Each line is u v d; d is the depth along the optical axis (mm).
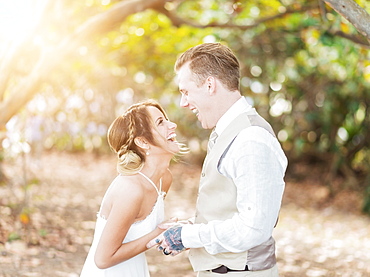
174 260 5719
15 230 6008
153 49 9711
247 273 2283
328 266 5684
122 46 8789
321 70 10742
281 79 11688
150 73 12977
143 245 2516
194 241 2262
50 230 6441
